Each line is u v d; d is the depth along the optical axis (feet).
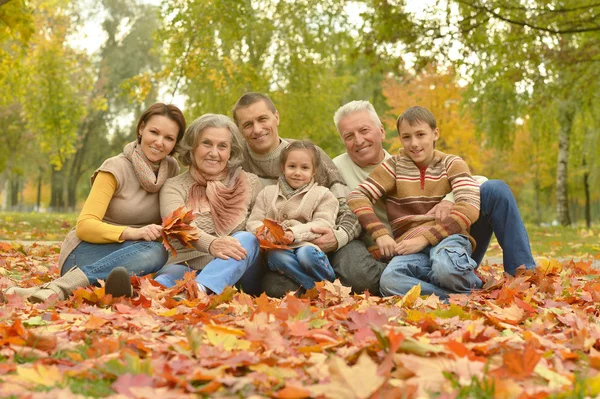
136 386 5.66
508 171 114.32
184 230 11.94
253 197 13.80
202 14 48.21
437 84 74.23
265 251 12.96
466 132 74.49
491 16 40.57
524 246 13.74
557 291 13.29
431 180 13.70
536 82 48.91
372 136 14.73
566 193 77.56
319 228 12.81
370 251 13.85
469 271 12.57
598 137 69.77
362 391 5.31
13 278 15.97
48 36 74.90
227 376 6.04
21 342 7.21
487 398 5.52
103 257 12.05
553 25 43.47
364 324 8.18
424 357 6.57
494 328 8.85
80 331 8.21
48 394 5.39
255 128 14.24
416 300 11.50
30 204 233.76
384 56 43.04
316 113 66.69
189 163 13.53
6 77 56.75
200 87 59.47
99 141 134.00
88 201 12.56
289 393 5.39
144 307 10.19
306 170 13.50
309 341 7.69
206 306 10.19
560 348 7.46
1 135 110.11
